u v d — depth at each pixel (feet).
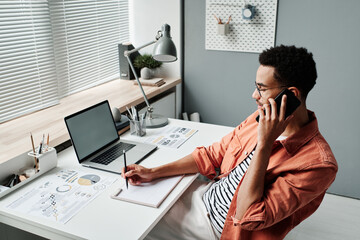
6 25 6.77
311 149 4.23
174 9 10.00
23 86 7.26
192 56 10.39
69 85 8.75
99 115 6.28
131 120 6.91
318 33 8.79
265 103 4.39
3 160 5.29
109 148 6.27
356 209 8.86
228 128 7.32
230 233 4.64
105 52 9.91
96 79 9.72
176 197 4.95
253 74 9.79
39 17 7.41
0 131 6.48
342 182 9.48
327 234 7.80
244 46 9.62
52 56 7.86
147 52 10.74
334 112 9.14
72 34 8.68
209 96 10.57
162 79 9.87
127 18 10.64
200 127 7.36
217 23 9.71
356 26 8.41
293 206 4.14
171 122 7.66
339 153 9.36
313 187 4.13
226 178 5.21
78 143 5.75
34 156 5.45
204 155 5.80
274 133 4.20
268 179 4.38
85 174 5.47
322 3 8.57
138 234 4.13
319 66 8.99
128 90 9.16
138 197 4.83
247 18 9.14
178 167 5.52
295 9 8.86
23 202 4.75
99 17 9.50
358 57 8.57
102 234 4.13
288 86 4.22
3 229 5.85
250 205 4.18
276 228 4.51
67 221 4.36
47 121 7.00
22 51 7.14
